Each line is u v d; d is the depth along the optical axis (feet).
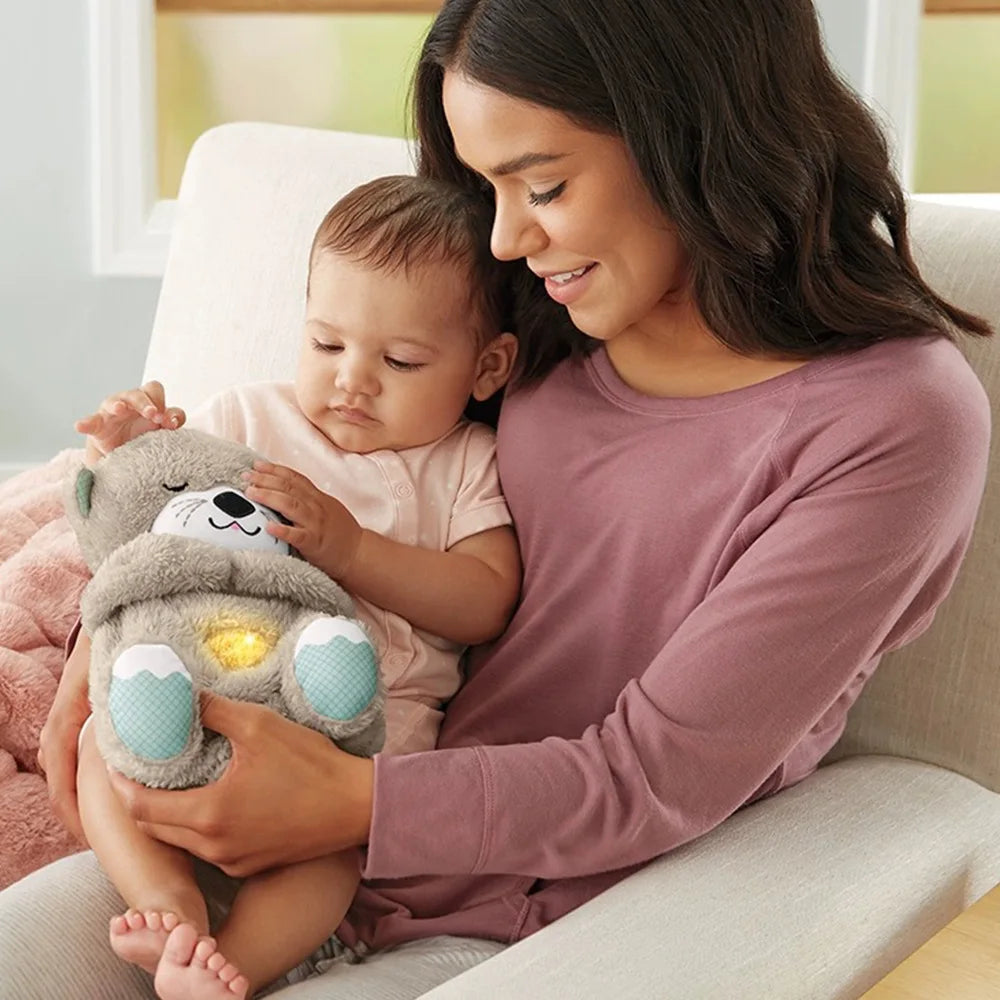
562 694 4.28
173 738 3.57
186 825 3.63
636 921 3.46
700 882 3.63
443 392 4.50
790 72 3.81
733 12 3.69
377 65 10.42
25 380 10.37
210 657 3.79
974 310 4.48
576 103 3.61
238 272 5.55
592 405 4.36
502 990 3.19
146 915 3.59
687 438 4.10
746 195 3.77
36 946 3.70
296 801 3.64
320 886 3.85
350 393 4.45
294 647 3.79
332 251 4.43
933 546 3.78
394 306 4.37
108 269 10.14
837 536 3.70
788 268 3.92
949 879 3.92
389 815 3.65
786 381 3.97
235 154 5.70
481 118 3.70
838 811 4.05
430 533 4.50
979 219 4.61
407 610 4.35
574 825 3.67
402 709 4.39
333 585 4.04
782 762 4.02
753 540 3.89
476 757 3.72
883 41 9.96
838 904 3.61
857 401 3.82
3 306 10.25
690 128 3.71
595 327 3.98
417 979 3.80
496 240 3.88
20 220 10.12
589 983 3.22
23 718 4.86
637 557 4.13
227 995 3.46
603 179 3.73
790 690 3.71
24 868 4.72
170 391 5.63
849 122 3.98
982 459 3.88
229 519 4.05
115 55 9.87
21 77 9.91
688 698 3.69
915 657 4.51
